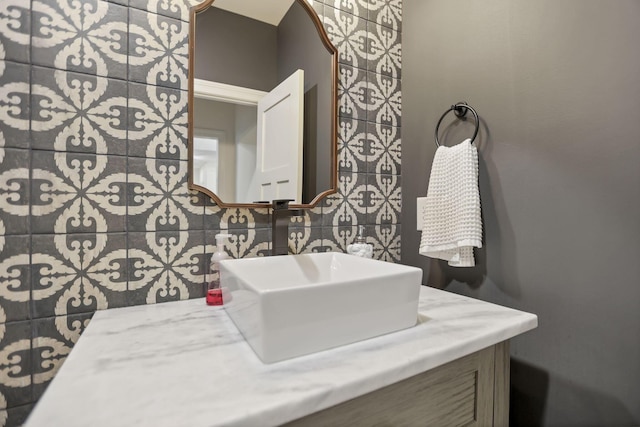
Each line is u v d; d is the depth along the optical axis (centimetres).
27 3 71
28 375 71
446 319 75
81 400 42
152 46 84
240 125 97
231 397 43
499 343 73
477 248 105
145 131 83
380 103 125
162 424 37
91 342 60
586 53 79
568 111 83
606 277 76
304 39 108
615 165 74
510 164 96
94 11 77
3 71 69
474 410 68
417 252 125
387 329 65
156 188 85
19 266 71
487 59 102
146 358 54
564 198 84
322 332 57
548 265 87
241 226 97
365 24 121
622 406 74
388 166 128
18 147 71
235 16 97
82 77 76
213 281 87
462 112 109
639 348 71
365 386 49
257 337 54
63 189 75
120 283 81
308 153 108
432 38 120
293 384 46
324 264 99
